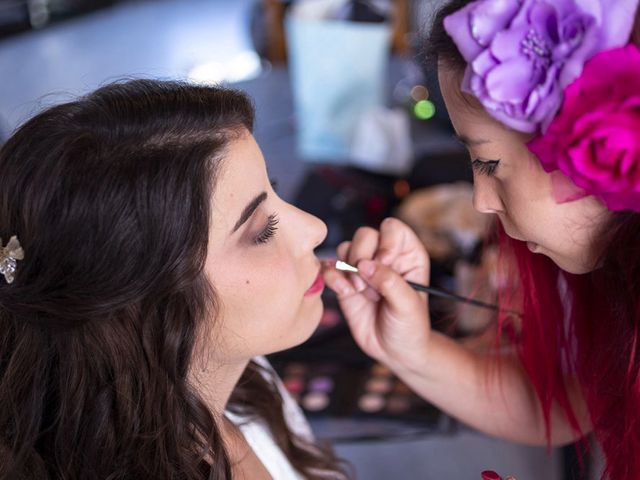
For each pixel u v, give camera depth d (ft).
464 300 3.17
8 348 2.60
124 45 16.52
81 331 2.47
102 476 2.54
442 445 4.01
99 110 2.40
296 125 7.80
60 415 2.54
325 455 3.59
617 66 1.82
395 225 3.23
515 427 3.31
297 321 2.78
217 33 17.06
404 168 6.02
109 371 2.51
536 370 3.02
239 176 2.47
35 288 2.39
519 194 2.14
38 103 2.92
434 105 6.83
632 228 2.07
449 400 3.34
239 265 2.55
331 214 5.65
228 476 2.69
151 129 2.35
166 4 19.72
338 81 6.81
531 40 1.92
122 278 2.33
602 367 2.46
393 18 8.32
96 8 18.74
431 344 3.27
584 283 2.63
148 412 2.52
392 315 3.15
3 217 2.43
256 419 3.27
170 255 2.34
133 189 2.29
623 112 1.80
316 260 2.86
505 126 2.08
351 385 4.31
